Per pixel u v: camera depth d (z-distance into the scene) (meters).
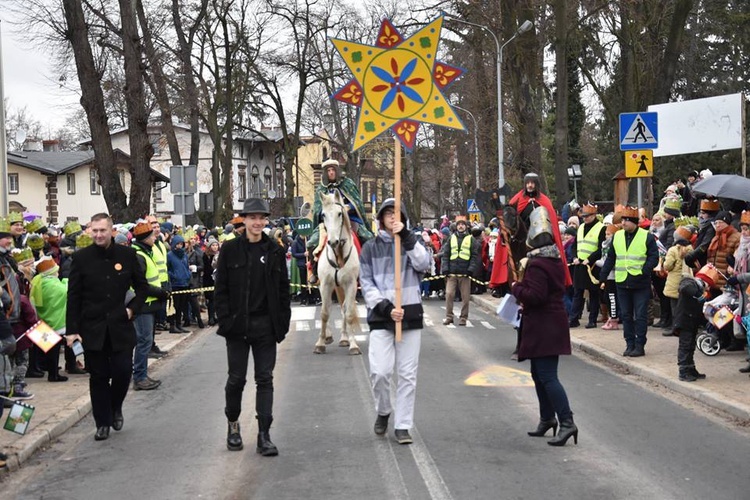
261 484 6.86
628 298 12.48
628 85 31.02
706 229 12.75
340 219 13.55
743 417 8.87
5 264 10.22
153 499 6.62
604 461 7.31
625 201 20.94
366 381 11.45
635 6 28.48
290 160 45.69
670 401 9.83
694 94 39.66
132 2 22.09
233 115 42.88
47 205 50.75
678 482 6.70
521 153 26.00
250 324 7.77
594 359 13.00
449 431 8.46
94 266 8.54
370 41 42.69
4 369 7.71
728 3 38.00
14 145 61.38
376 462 7.38
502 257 13.09
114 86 32.62
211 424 9.17
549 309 7.84
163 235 17.38
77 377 12.05
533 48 25.55
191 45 36.09
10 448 7.98
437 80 8.65
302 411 9.62
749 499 6.27
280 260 7.87
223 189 41.78
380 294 7.94
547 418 8.16
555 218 13.03
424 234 25.66
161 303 11.55
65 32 21.66
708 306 11.68
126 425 9.32
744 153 16.28
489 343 15.05
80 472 7.49
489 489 6.55
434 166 61.25
